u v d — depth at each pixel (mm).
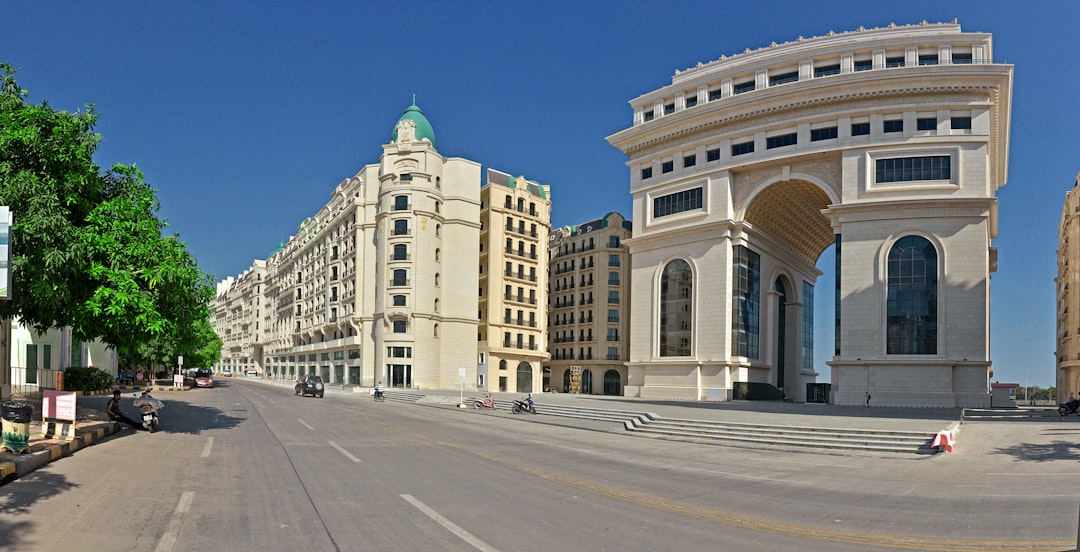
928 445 18469
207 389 54906
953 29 42844
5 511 8289
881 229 41656
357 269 73438
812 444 19703
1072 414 30562
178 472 12023
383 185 70562
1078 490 11844
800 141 45125
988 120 40656
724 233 47344
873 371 40688
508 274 75938
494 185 75750
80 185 16531
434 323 69062
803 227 56906
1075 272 52281
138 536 7496
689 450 18984
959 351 39094
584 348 82438
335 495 10242
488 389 69875
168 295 17812
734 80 49469
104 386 39000
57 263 14930
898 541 8023
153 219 18016
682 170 51344
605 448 18859
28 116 15867
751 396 48188
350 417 27672
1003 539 8133
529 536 7871
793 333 58094
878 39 43656
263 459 14156
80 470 11578
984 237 39344
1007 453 17188
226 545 7234
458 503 9797
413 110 77125
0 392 21219
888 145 42031
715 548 7523
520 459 15477
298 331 98062
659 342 50594
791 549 7562
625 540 7793
